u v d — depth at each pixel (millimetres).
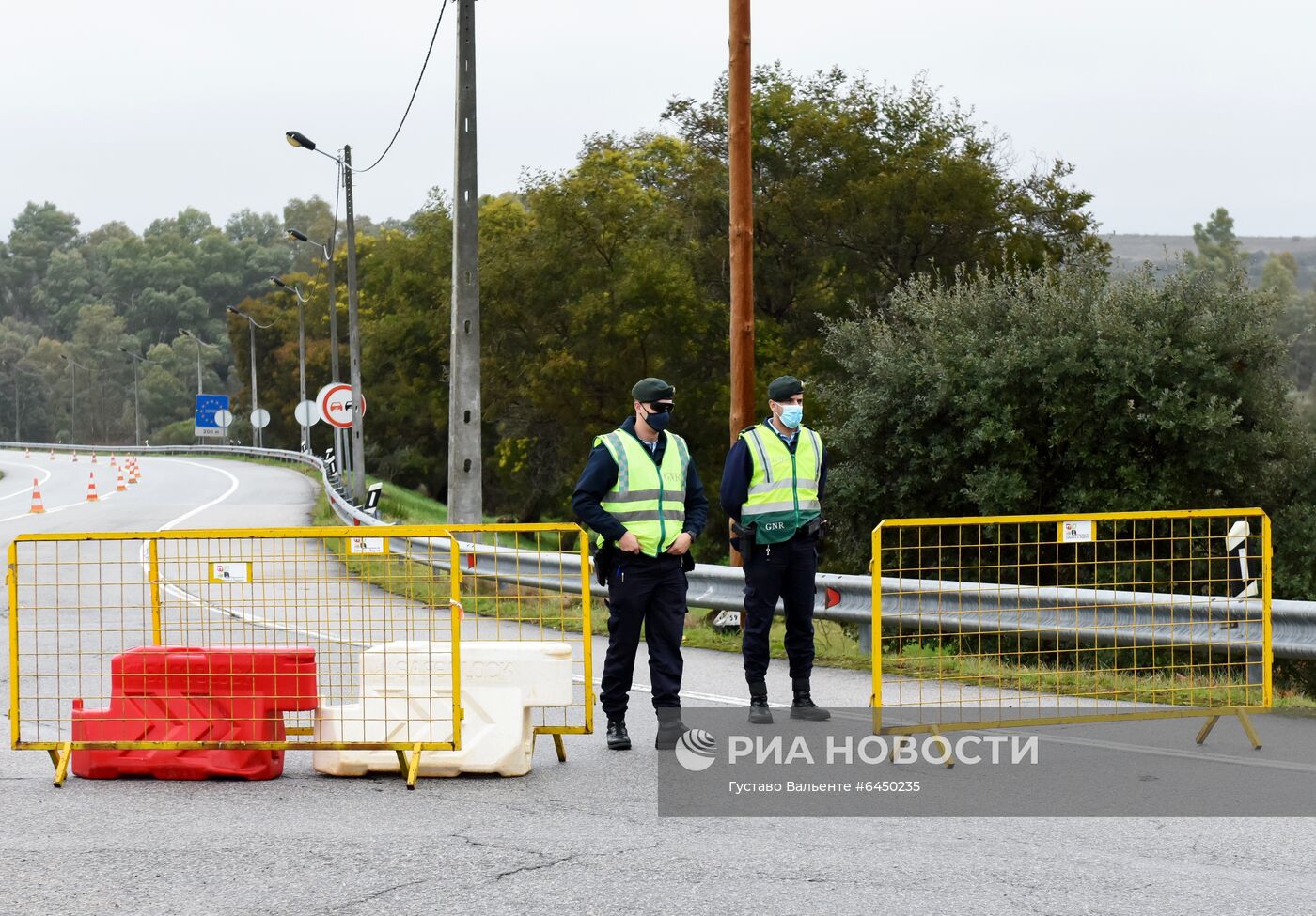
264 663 19766
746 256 38062
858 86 100188
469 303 50281
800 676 23625
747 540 23078
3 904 13766
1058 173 94438
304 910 13445
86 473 157125
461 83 50219
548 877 14422
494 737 19500
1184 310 51594
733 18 38125
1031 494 49969
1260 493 52688
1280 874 14297
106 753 19734
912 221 91750
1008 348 51094
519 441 125938
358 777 19719
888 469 53688
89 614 41000
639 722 23984
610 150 120000
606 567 21531
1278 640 25188
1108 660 34312
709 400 105500
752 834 16047
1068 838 15742
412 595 25422
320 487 121125
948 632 31969
